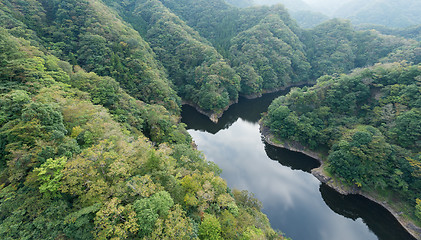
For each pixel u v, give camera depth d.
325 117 53.56
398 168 37.75
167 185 23.44
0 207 17.92
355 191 41.50
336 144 44.97
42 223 17.39
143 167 24.70
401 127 40.22
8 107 23.66
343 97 52.12
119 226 17.42
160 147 31.53
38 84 32.97
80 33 67.81
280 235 29.67
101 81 46.59
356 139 41.66
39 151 20.50
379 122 45.53
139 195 20.69
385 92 48.25
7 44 36.69
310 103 56.38
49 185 18.58
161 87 67.00
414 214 34.84
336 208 40.25
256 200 33.97
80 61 62.22
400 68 49.25
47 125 23.20
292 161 53.78
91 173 20.06
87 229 17.64
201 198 24.30
